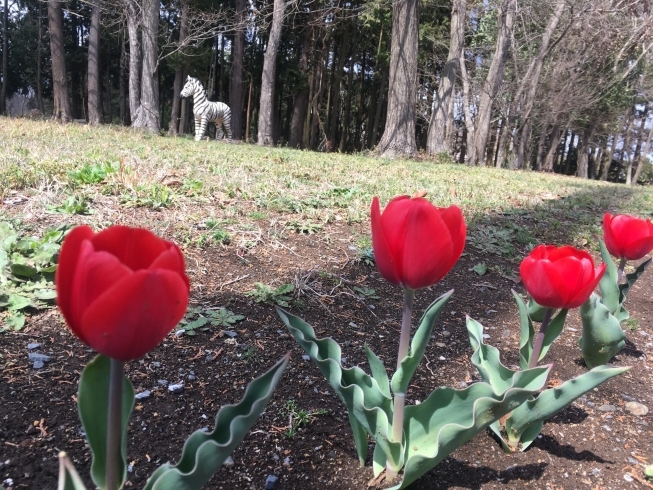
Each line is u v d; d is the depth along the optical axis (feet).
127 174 15.92
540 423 5.69
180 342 7.68
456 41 53.98
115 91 129.90
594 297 7.41
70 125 41.50
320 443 5.70
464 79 68.95
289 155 32.76
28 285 8.47
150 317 2.29
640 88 87.10
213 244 11.81
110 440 2.82
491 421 4.22
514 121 83.15
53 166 16.48
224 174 19.24
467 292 11.79
